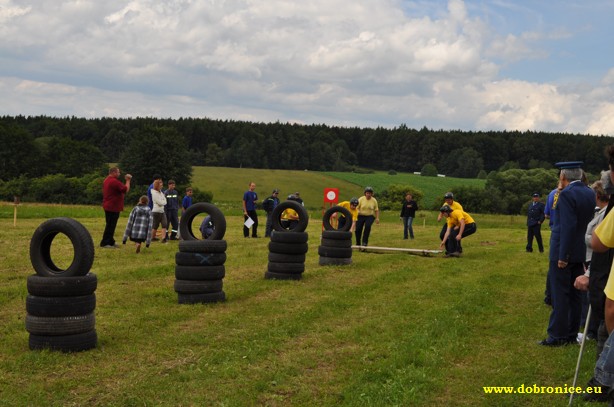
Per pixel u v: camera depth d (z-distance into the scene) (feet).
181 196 248.11
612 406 13.32
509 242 84.69
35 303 23.84
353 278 44.11
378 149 447.83
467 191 269.44
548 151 401.29
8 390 19.88
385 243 77.30
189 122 449.89
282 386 20.74
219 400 19.39
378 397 19.57
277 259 42.65
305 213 43.06
